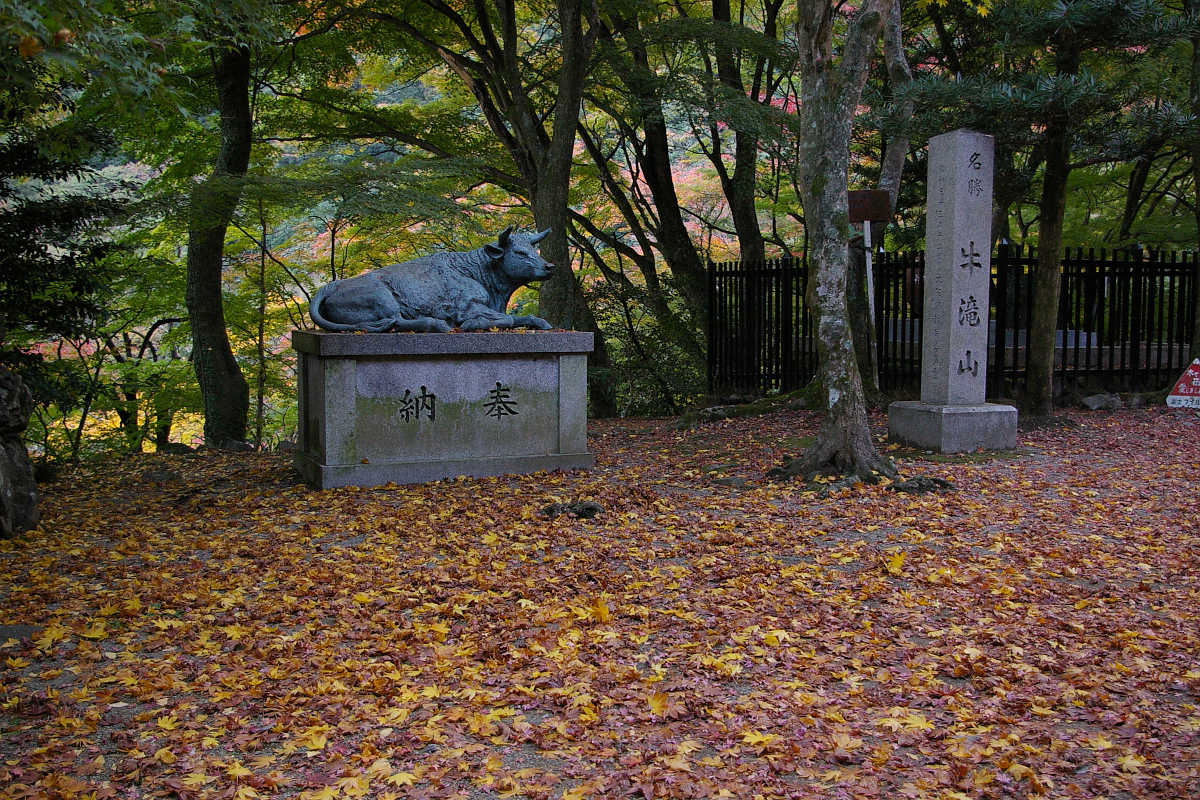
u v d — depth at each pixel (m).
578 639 4.78
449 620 5.18
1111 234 19.86
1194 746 3.58
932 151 10.44
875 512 7.57
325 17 16.28
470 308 10.18
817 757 3.54
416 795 3.30
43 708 4.05
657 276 20.23
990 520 7.28
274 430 21.16
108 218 12.06
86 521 8.26
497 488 9.12
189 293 15.46
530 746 3.68
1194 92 12.72
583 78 15.15
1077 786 3.28
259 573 6.20
